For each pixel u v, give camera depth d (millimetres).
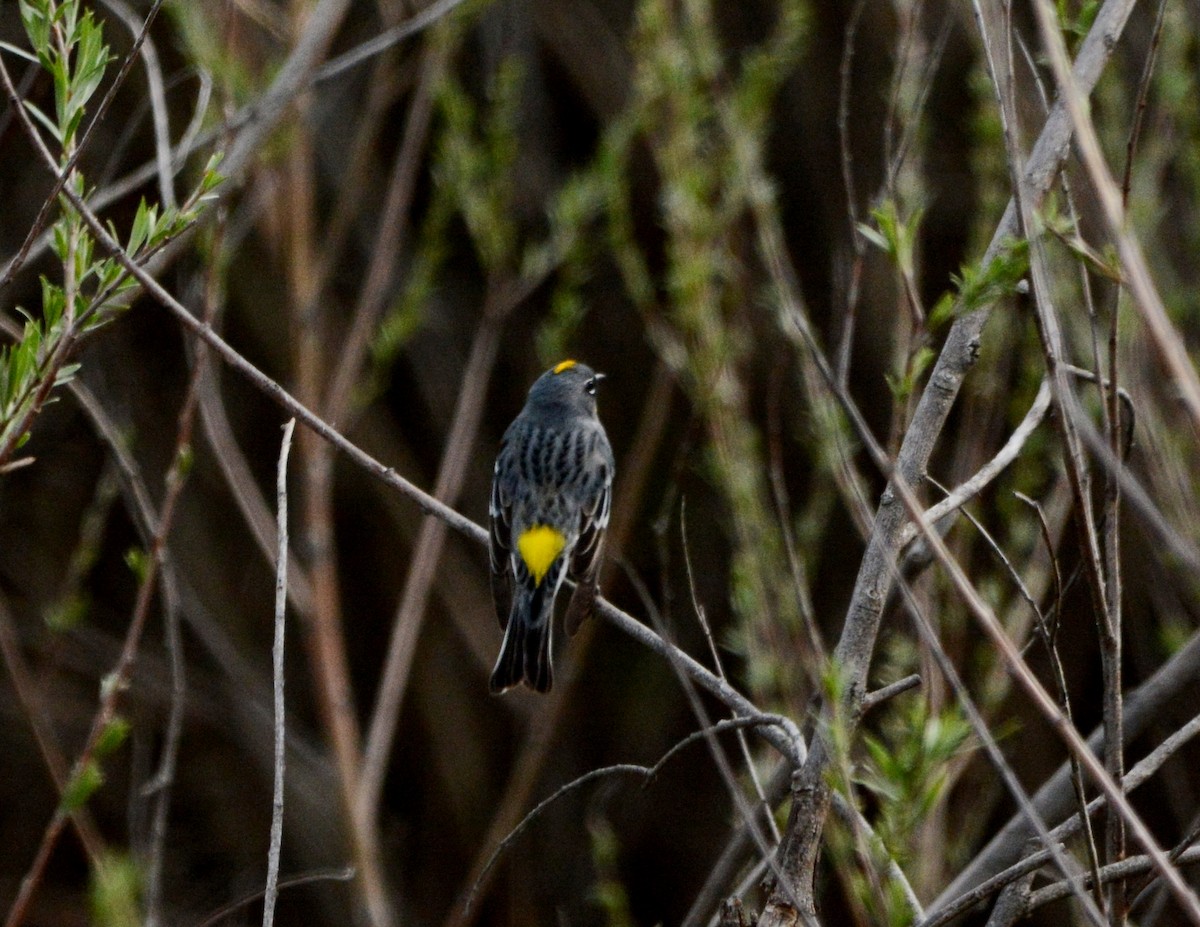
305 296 12062
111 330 15992
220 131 9180
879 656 9734
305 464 12109
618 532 12344
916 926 5508
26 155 15172
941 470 13555
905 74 8922
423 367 16984
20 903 7105
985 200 9500
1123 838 5609
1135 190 9508
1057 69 4383
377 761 12094
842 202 15336
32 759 16531
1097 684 13516
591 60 16625
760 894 7547
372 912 11898
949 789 8891
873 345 14641
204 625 16312
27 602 16703
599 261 16688
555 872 17000
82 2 9016
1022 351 10086
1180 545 4707
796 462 14977
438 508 7582
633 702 17047
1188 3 9367
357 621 17766
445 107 11703
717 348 9289
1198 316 9711
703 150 11836
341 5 9398
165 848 16641
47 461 16984
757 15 16094
